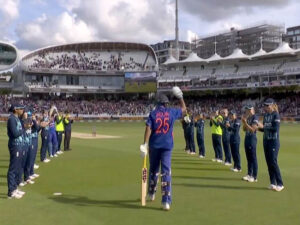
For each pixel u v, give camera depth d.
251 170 10.48
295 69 60.16
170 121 7.33
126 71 69.31
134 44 77.44
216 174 11.51
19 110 8.17
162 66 83.19
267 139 9.10
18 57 70.56
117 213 7.00
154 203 7.73
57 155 16.16
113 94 75.31
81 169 12.24
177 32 79.31
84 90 71.31
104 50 77.56
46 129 13.87
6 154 16.80
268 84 61.09
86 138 26.33
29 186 9.45
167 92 72.06
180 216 6.82
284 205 7.63
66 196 8.35
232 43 98.12
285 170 12.31
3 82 74.25
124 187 9.34
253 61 71.19
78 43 75.81
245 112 10.38
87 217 6.75
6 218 6.70
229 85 66.00
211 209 7.31
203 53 105.56
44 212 7.08
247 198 8.25
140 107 69.50
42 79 71.44
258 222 6.48
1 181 10.23
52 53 75.06
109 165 13.17
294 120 53.25
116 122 58.88
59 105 66.38
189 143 17.47
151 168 7.68
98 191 8.87
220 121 14.36
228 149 13.58
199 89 69.81
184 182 10.16
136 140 24.50
